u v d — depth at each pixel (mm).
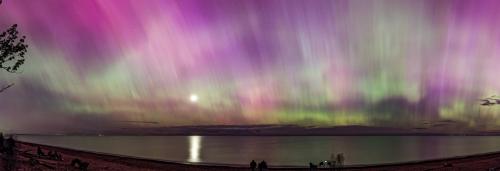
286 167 56688
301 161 104375
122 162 52281
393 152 170625
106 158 58375
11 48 19922
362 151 183625
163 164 52938
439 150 189250
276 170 50625
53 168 34156
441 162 60344
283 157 128375
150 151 170250
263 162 46156
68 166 37031
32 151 54906
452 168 48281
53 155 46531
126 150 174750
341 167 50562
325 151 184750
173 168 48312
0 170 29062
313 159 116938
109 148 196875
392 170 48812
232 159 115312
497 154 75188
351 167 53688
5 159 30984
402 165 56906
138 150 178125
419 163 60281
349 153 161250
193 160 104750
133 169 43438
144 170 43312
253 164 45938
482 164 53500
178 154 147250
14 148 33438
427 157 128250
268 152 173250
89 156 60438
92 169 39969
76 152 68812
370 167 53969
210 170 47656
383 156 136750
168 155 137375
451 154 148750
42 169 32469
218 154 151250
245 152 172000
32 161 34656
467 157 70375
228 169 49281
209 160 106625
